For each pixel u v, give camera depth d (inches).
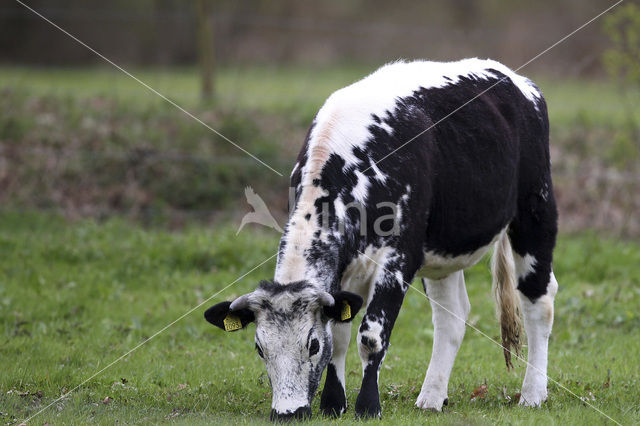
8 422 354.6
